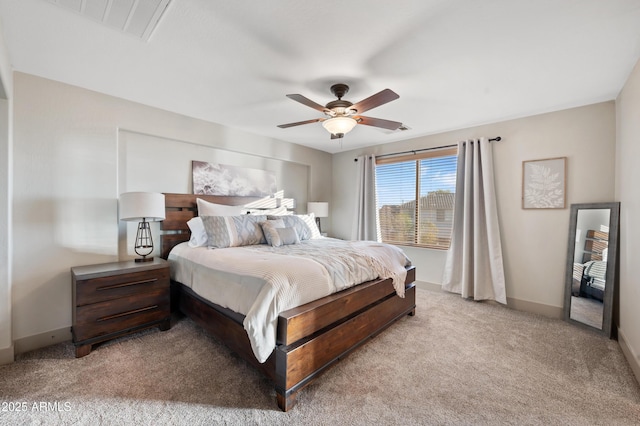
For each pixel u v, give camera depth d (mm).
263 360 1535
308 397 1679
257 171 4117
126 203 2514
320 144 4621
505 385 1807
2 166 2010
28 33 1725
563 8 1484
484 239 3488
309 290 1874
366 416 1525
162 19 1594
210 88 2510
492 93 2590
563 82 2361
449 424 1472
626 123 2330
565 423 1486
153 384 1780
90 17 1578
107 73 2246
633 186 2135
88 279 2166
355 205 4773
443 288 3824
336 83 2381
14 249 2191
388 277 2588
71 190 2455
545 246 3102
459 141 3645
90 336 2166
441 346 2324
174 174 3271
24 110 2229
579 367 2023
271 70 2178
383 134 4008
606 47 1849
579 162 2895
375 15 1547
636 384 1821
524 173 3230
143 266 2467
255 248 2793
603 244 2639
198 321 2479
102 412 1532
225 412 1545
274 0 1439
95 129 2580
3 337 2020
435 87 2463
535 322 2859
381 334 2545
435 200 4035
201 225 3002
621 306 2402
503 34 1713
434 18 1567
